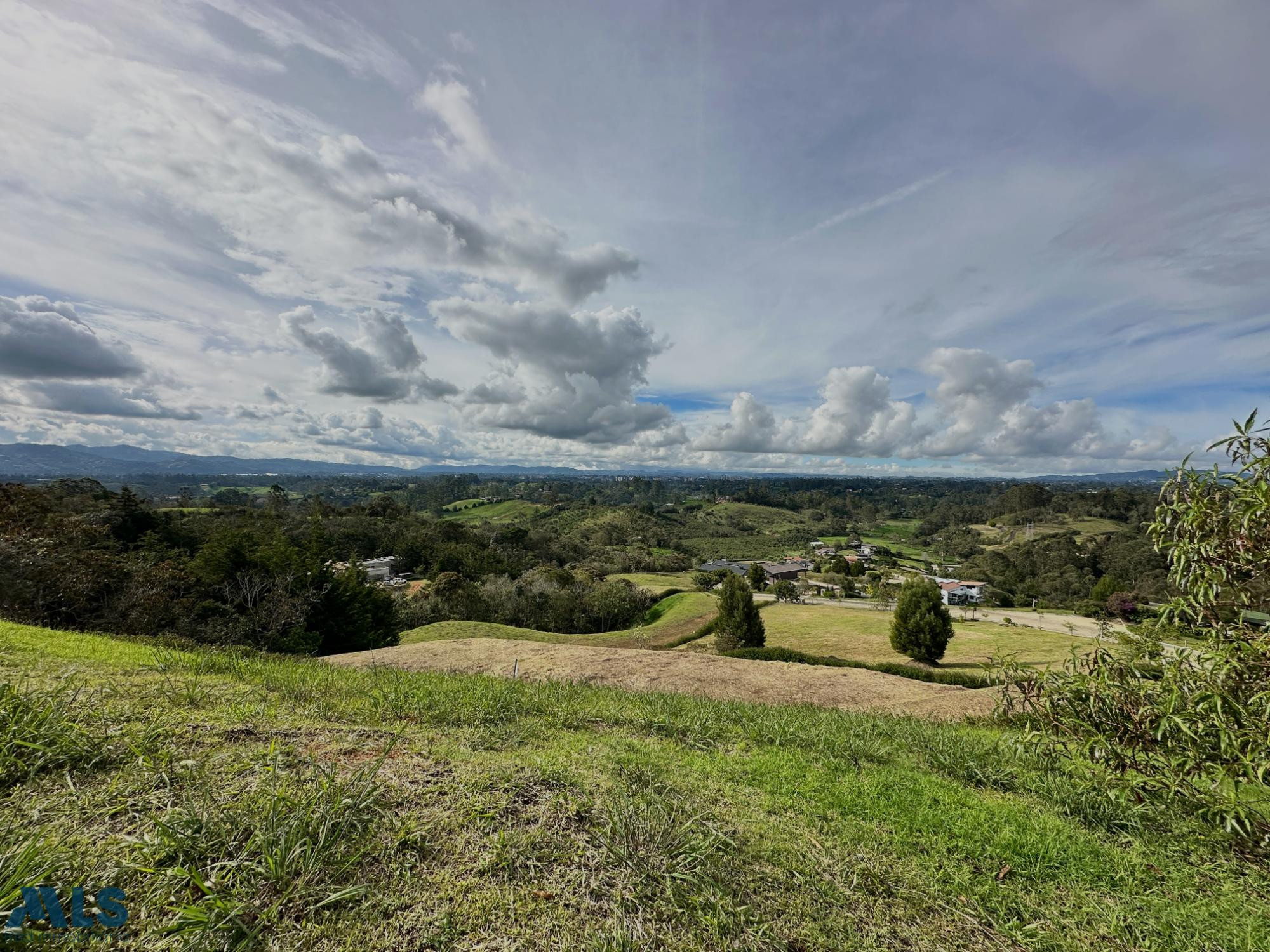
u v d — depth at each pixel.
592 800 2.70
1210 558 3.12
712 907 2.01
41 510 16.41
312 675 5.65
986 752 4.74
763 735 4.98
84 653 5.30
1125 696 3.42
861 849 2.68
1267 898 2.48
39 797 2.09
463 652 13.86
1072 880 2.56
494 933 1.75
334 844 1.98
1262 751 2.80
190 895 1.67
